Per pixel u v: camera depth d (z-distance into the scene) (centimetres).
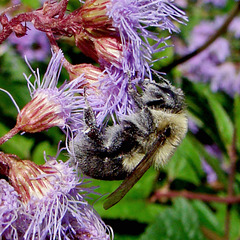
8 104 10
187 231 11
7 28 8
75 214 7
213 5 16
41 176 7
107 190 10
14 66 10
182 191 11
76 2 9
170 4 8
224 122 12
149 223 11
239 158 12
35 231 7
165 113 8
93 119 8
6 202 7
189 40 14
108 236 8
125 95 8
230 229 11
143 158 8
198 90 12
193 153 11
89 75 8
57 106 8
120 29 8
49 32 8
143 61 8
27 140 10
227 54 16
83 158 8
